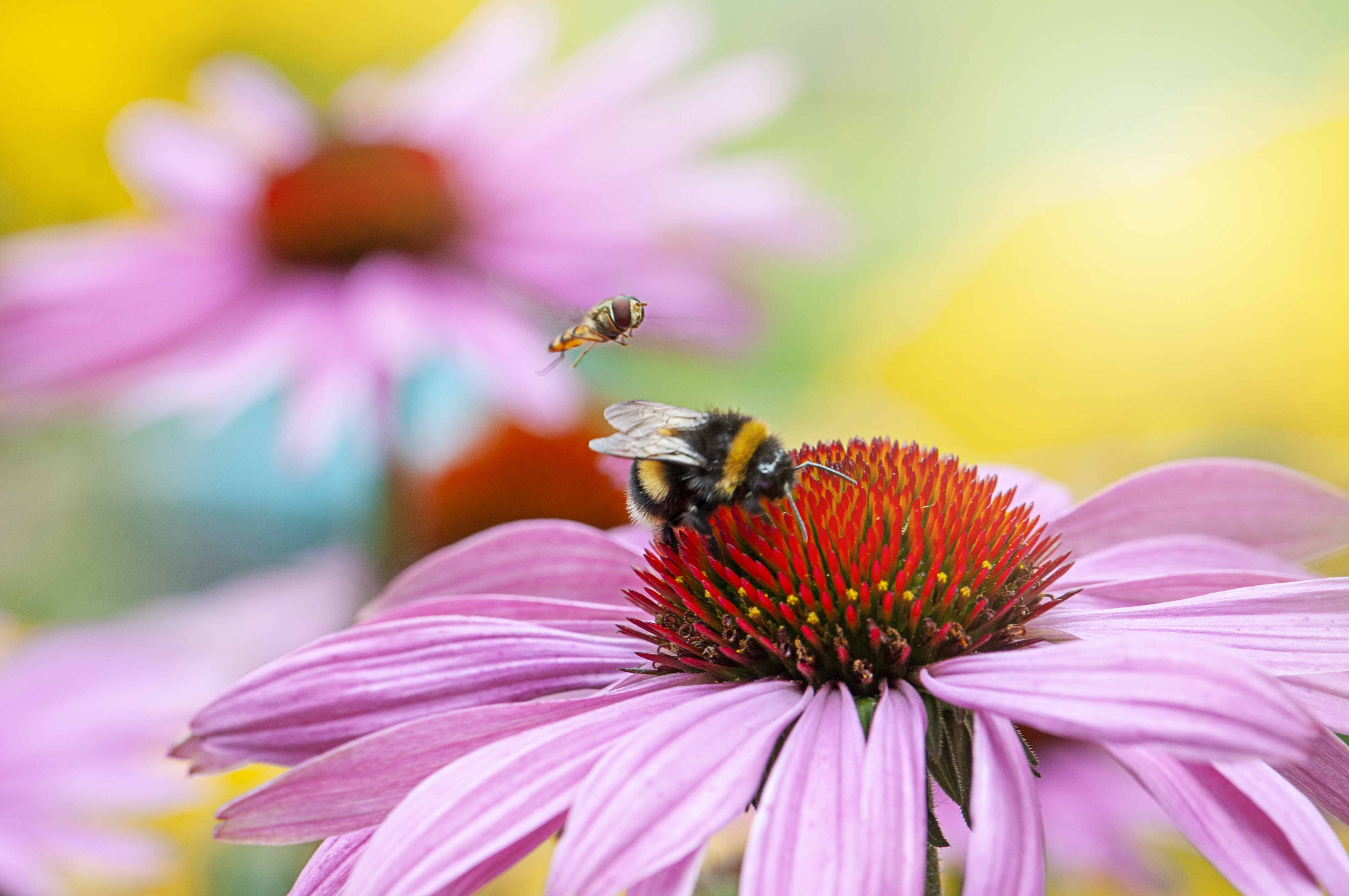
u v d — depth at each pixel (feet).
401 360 1.16
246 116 1.44
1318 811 0.87
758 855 0.86
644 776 0.87
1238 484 1.01
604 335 1.01
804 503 0.95
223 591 1.34
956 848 1.08
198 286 1.24
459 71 1.44
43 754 1.18
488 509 1.23
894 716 0.90
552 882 0.85
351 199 1.24
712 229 1.27
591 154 1.32
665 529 0.97
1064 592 0.97
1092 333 1.19
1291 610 0.90
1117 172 1.21
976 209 1.51
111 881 1.16
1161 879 1.18
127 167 1.34
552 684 0.95
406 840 0.87
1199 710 0.84
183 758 0.92
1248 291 1.17
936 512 0.94
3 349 1.20
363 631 0.94
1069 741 1.21
